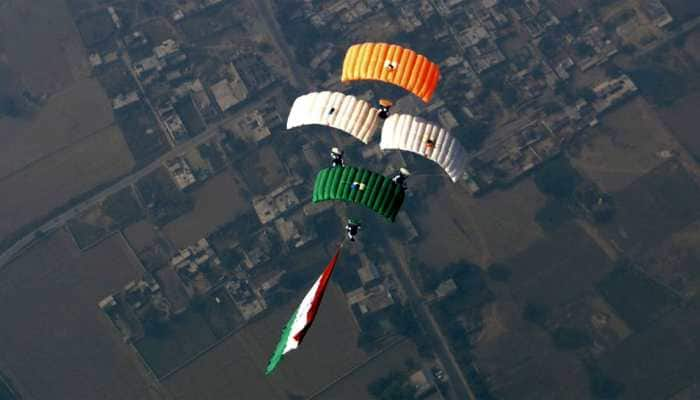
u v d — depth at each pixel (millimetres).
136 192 131375
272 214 127312
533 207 129250
